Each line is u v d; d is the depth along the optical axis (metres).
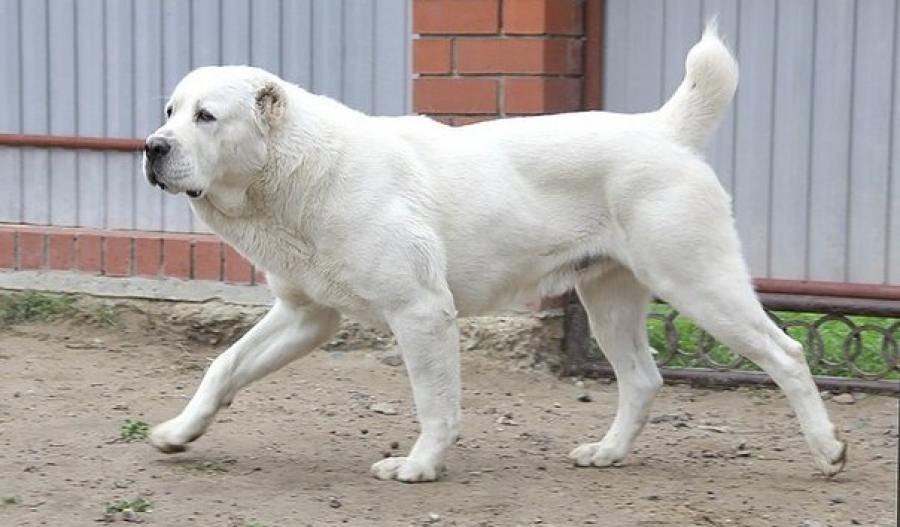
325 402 9.69
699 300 7.89
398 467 7.86
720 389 10.30
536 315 10.52
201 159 7.48
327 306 7.98
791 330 11.01
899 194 10.05
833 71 10.14
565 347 10.62
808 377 7.98
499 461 8.38
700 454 8.66
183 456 8.27
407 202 7.72
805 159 10.24
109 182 11.77
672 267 7.86
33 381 9.98
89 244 11.55
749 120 10.34
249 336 8.18
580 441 8.93
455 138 8.05
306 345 8.18
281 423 9.13
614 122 8.07
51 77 11.89
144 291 11.42
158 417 9.18
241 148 7.55
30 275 11.70
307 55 11.26
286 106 7.60
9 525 7.03
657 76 10.48
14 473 7.85
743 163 10.38
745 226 10.41
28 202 11.96
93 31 11.77
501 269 8.00
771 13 10.23
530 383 10.33
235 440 8.70
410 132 7.98
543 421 9.41
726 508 7.45
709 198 7.91
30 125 11.96
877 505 7.52
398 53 11.02
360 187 7.66
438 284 7.75
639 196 7.88
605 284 8.33
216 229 7.86
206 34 11.51
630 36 10.52
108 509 7.21
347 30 11.14
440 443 7.85
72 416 9.12
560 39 10.40
